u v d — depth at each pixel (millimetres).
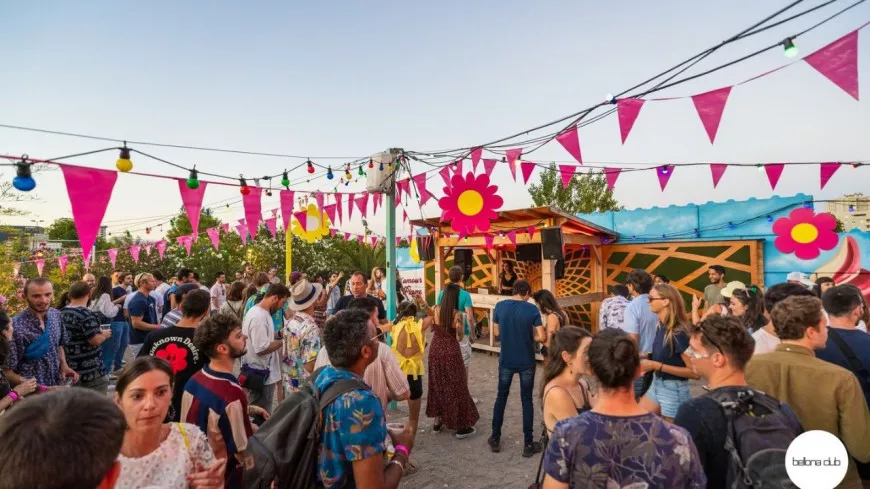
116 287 7707
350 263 17281
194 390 2160
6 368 3148
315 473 1635
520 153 4008
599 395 1547
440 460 4000
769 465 1457
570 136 3418
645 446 1377
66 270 10758
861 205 7809
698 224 8273
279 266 16266
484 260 10617
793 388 1937
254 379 3893
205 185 3471
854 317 2293
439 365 4512
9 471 753
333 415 1614
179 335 2859
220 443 2107
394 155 5527
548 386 2318
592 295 8617
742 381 1695
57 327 3625
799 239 6316
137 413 1566
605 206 16781
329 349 1792
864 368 2107
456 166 4930
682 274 8344
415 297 11305
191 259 14992
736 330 1701
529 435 4039
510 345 4105
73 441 789
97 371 4082
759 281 7629
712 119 2486
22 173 2559
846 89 1972
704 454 1577
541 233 7391
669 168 4008
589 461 1391
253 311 3971
